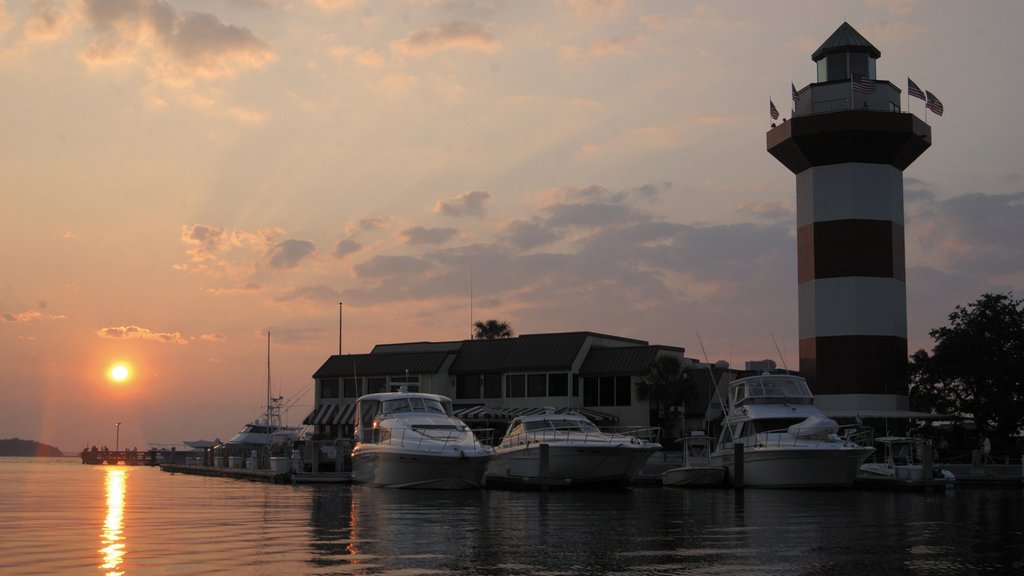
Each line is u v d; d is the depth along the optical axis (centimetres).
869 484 4881
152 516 3022
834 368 6888
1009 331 6475
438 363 7738
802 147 7038
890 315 6912
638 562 2039
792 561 2081
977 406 6506
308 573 1853
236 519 2919
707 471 4959
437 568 1936
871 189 6988
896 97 7288
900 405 6831
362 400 4953
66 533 2500
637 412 7044
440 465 4325
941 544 2403
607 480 4531
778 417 4997
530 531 2602
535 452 4600
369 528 2655
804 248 7188
